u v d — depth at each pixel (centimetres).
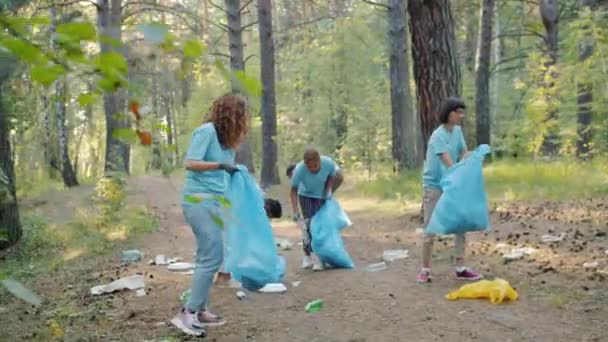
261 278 538
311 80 2881
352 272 695
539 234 816
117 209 1220
